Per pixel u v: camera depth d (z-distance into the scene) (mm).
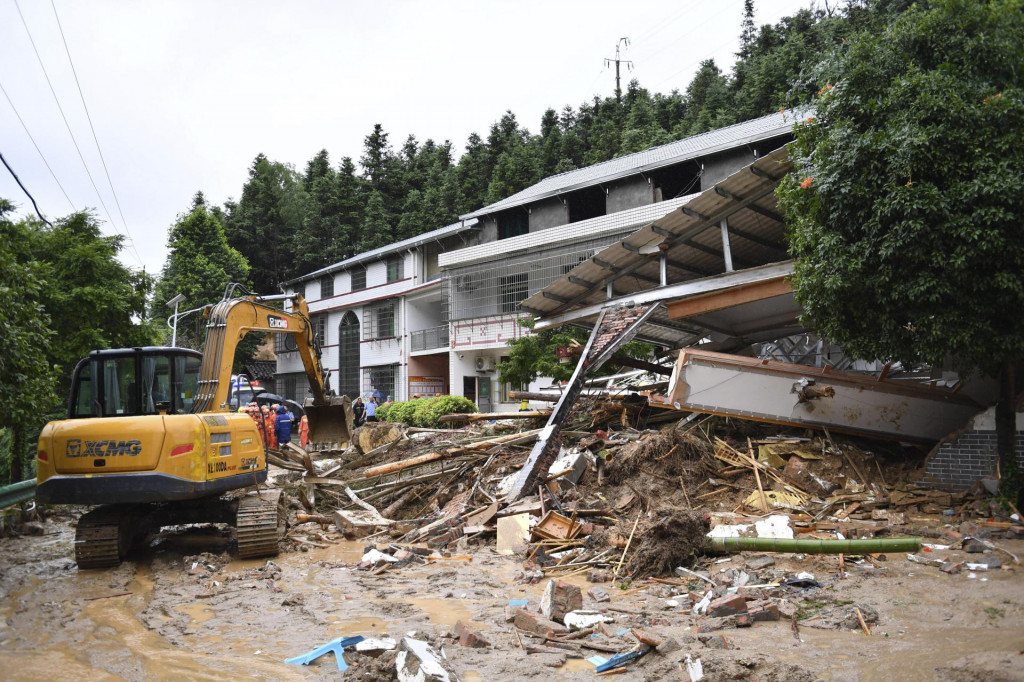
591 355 13141
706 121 40281
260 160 60188
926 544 7836
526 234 28625
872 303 8648
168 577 8586
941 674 4625
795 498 9578
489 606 6816
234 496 10508
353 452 15422
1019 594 6133
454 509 11328
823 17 43281
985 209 7492
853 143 8430
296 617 6590
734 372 11023
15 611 7094
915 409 10875
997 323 8125
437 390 37094
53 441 8547
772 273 11617
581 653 5359
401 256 36969
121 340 18719
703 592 6848
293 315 12805
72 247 17969
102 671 5262
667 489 10172
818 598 6445
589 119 53469
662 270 13297
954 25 8594
